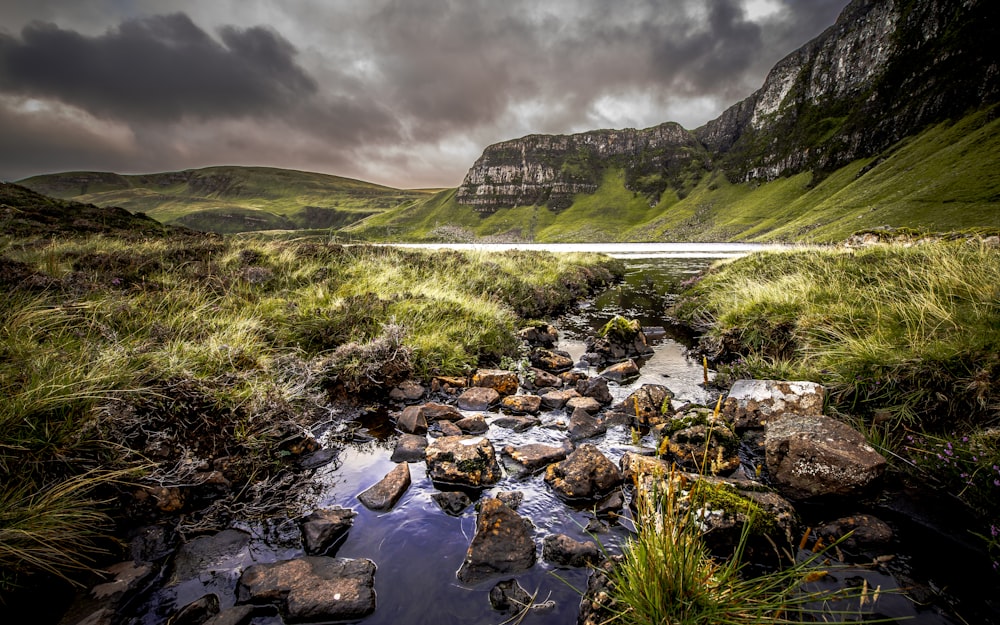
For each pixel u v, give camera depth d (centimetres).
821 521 365
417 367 743
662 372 837
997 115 10281
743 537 275
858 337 628
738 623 238
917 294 674
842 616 265
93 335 568
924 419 461
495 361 893
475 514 385
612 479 423
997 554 318
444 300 1041
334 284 1105
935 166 9544
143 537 345
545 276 1873
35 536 290
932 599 277
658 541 266
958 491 376
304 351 723
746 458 480
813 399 524
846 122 17512
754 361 748
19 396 366
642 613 249
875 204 9600
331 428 562
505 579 308
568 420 606
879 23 19400
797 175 17762
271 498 408
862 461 382
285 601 287
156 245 1191
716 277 1553
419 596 295
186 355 562
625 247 8312
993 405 422
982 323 518
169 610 283
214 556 332
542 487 430
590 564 315
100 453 377
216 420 473
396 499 405
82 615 270
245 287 985
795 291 907
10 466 332
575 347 1071
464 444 478
